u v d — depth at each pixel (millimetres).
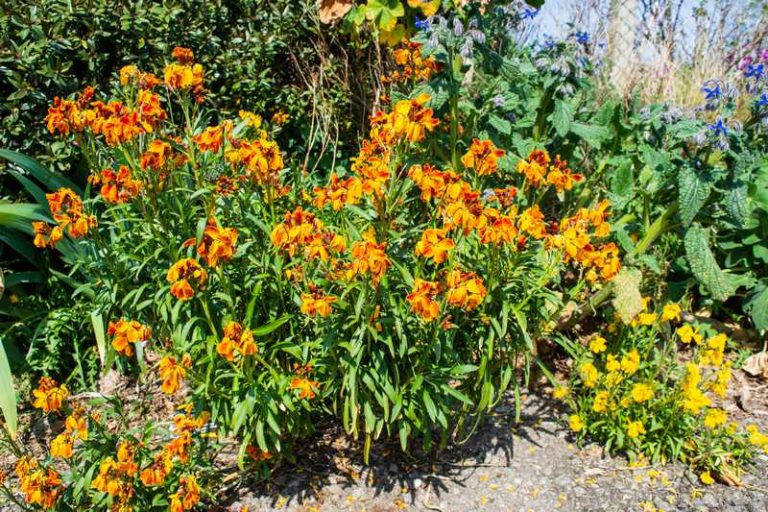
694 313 3908
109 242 3682
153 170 2650
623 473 2895
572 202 4027
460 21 3678
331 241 2447
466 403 2654
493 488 2822
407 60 4062
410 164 3475
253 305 2559
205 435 2738
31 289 3996
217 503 2746
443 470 2912
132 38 4070
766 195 3498
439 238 2311
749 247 3736
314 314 2521
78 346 3666
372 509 2725
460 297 2230
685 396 2824
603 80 5320
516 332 2750
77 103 2855
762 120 3312
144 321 3080
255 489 2814
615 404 2994
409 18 4023
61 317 3625
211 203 2729
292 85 4762
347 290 2395
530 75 3836
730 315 3875
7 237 3721
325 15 4262
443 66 3621
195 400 2625
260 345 2576
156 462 2385
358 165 2729
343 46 4789
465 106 3705
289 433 2908
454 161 3643
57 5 3820
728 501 2723
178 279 2305
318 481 2848
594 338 3350
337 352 2559
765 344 3602
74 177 4062
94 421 2525
